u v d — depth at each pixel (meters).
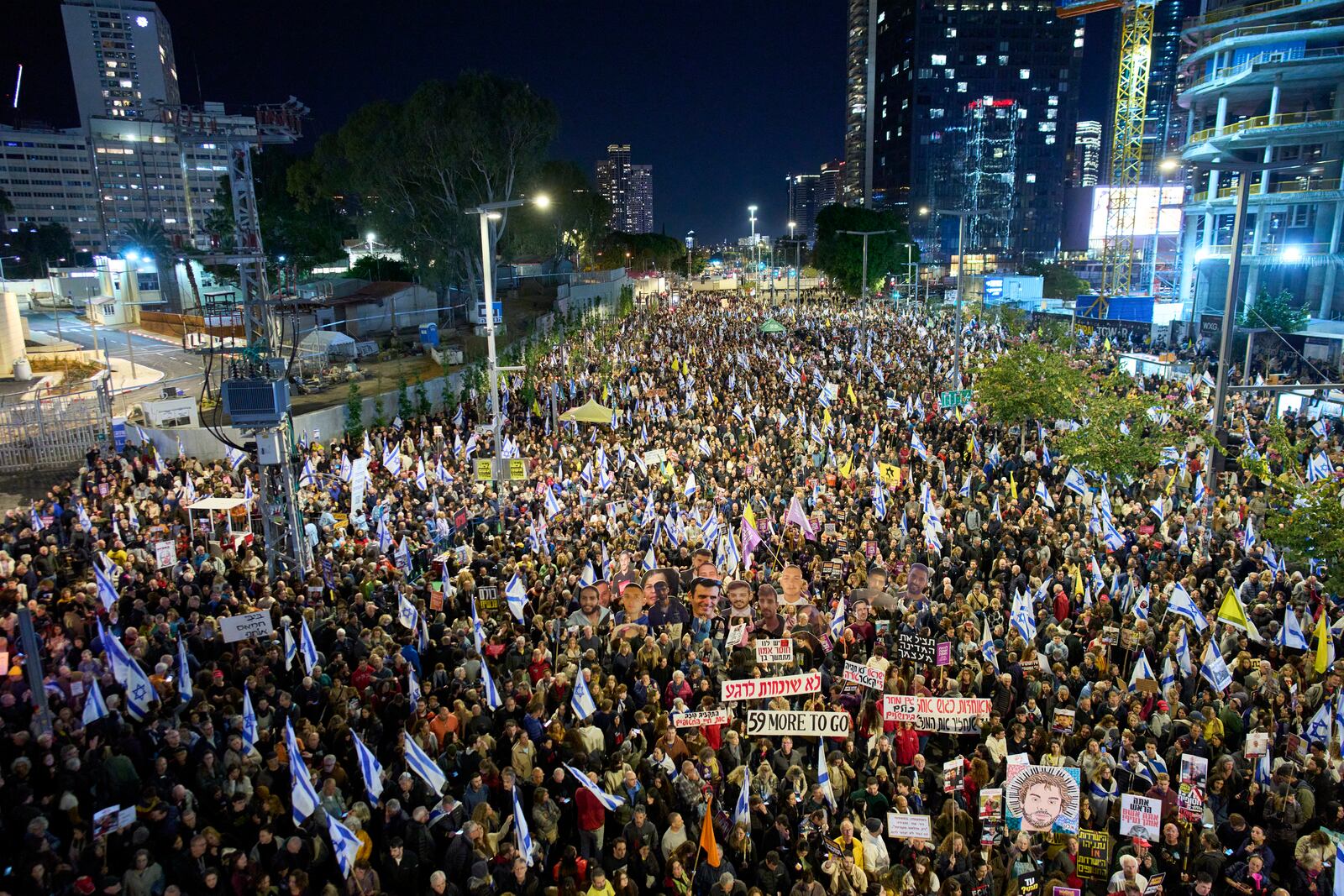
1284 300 52.81
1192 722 11.91
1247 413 30.89
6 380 45.25
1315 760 10.78
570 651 13.69
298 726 11.30
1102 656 13.33
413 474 25.52
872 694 13.09
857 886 9.38
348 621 14.83
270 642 14.48
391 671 13.28
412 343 55.00
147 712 12.00
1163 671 13.12
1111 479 23.59
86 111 190.12
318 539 20.69
